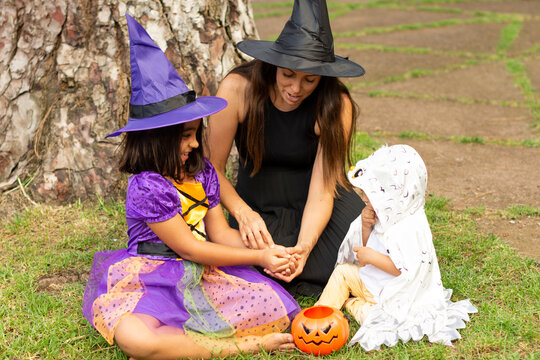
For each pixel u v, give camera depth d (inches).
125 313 103.1
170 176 109.7
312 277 127.6
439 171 215.9
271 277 128.3
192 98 109.7
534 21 580.7
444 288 128.6
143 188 107.0
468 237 155.3
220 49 185.5
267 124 128.6
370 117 291.4
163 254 112.3
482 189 197.2
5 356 108.1
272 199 135.5
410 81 367.2
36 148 173.3
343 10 644.7
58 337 113.1
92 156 173.0
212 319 107.8
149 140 106.4
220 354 105.7
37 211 166.6
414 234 114.0
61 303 123.6
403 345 108.9
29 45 169.9
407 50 451.5
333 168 127.4
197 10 180.7
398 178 112.8
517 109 303.7
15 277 134.3
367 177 115.7
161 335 101.7
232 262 113.6
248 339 108.2
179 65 180.1
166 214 107.7
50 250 147.4
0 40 167.9
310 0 112.5
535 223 168.1
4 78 168.7
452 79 370.3
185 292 108.9
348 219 132.5
